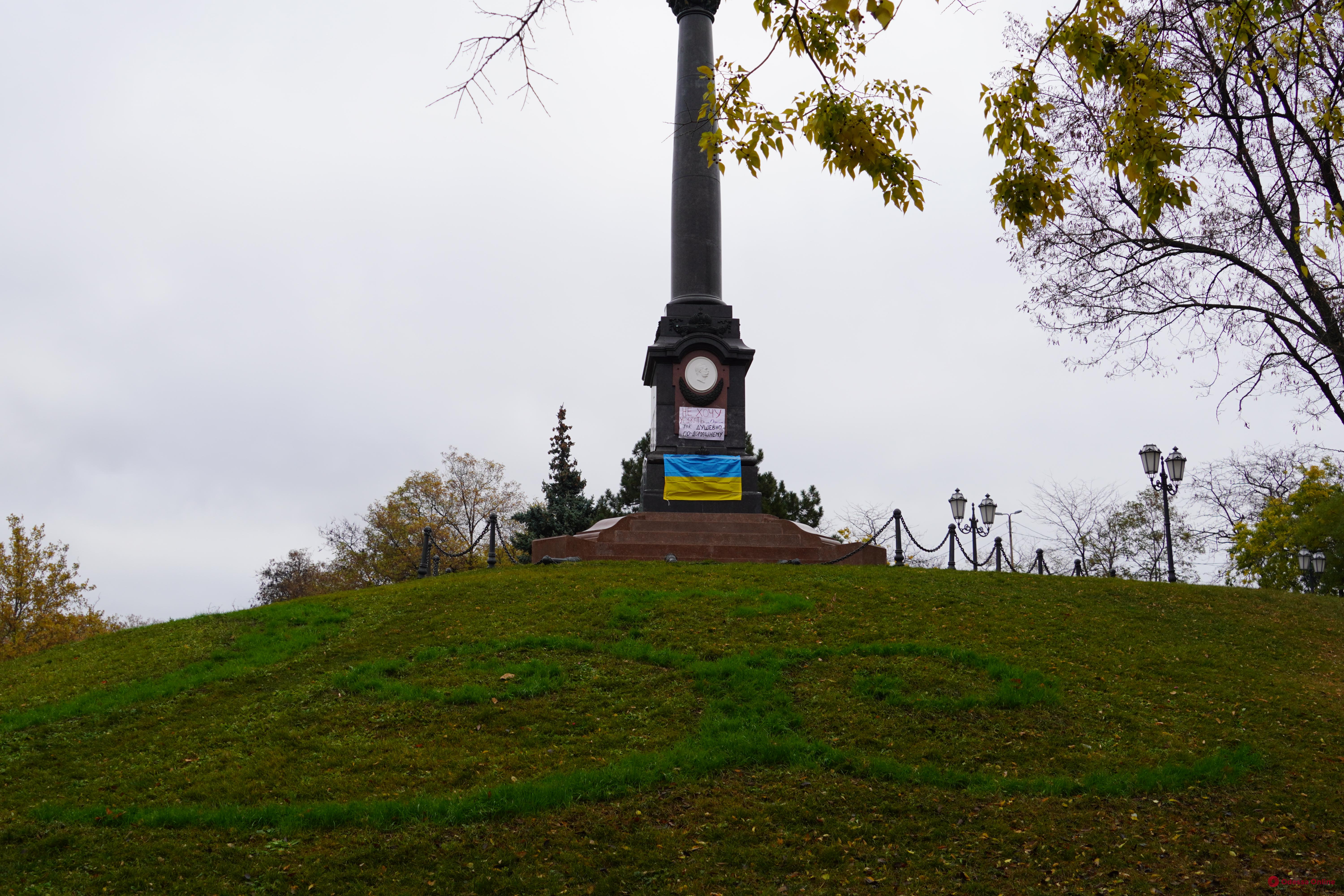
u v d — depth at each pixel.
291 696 15.64
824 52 11.01
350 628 19.39
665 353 29.62
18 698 16.55
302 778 12.80
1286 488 41.69
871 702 14.96
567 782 12.28
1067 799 12.23
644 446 46.72
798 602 19.48
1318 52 15.45
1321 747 13.88
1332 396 17.19
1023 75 12.09
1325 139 15.15
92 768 13.34
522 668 16.30
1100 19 11.97
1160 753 13.47
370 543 58.50
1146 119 12.19
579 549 26.31
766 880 10.48
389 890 10.16
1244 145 17.58
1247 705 15.29
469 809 11.65
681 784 12.41
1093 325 19.91
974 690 15.41
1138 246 19.30
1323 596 22.45
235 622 20.36
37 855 10.77
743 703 14.85
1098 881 10.45
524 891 10.22
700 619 18.62
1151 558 46.44
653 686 15.68
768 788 12.37
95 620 43.91
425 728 14.30
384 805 11.70
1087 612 19.75
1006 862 10.80
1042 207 12.27
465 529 62.56
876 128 11.17
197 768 13.18
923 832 11.38
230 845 10.95
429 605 20.55
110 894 9.99
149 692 16.08
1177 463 24.08
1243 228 18.58
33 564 42.97
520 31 8.73
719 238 31.28
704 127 31.36
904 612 19.28
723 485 28.73
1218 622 19.66
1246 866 10.74
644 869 10.64
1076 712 14.73
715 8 32.47
